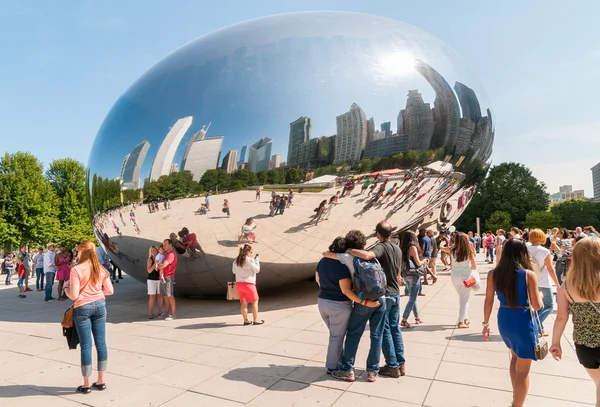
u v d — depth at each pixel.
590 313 2.88
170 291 7.34
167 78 7.74
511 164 59.50
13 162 40.44
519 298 3.36
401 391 3.94
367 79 7.18
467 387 4.00
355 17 8.23
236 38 7.71
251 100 6.98
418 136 7.39
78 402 3.84
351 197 7.09
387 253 4.47
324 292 4.37
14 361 5.14
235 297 6.90
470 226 59.84
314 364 4.75
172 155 7.17
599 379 2.91
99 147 8.24
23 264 12.67
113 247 8.38
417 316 6.64
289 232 7.07
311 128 6.86
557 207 86.50
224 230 7.09
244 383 4.20
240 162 6.88
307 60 7.19
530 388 3.96
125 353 5.31
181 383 4.23
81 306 4.03
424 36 8.59
